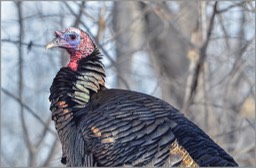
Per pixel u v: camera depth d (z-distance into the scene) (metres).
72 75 25.27
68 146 24.59
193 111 35.03
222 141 33.66
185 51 38.22
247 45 33.75
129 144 22.98
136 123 23.14
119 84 36.09
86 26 32.66
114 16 36.44
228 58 34.34
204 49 33.34
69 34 25.92
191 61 33.97
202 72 33.88
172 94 35.88
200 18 33.50
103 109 23.73
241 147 34.03
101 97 24.52
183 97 35.72
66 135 24.72
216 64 35.47
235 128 34.12
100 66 25.53
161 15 34.16
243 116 33.56
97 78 25.36
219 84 34.97
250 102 33.69
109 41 33.25
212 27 33.25
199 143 22.72
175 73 38.16
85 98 24.89
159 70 35.47
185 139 22.78
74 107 24.78
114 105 23.73
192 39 33.62
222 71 36.16
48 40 33.78
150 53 36.44
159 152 22.70
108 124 23.31
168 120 23.16
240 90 35.94
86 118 23.91
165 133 22.88
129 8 36.19
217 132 34.22
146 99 23.88
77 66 25.52
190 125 23.23
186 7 35.62
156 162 22.66
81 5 33.50
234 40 35.34
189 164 22.48
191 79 33.59
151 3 34.06
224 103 34.56
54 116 25.09
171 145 22.72
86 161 23.55
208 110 35.06
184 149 22.64
